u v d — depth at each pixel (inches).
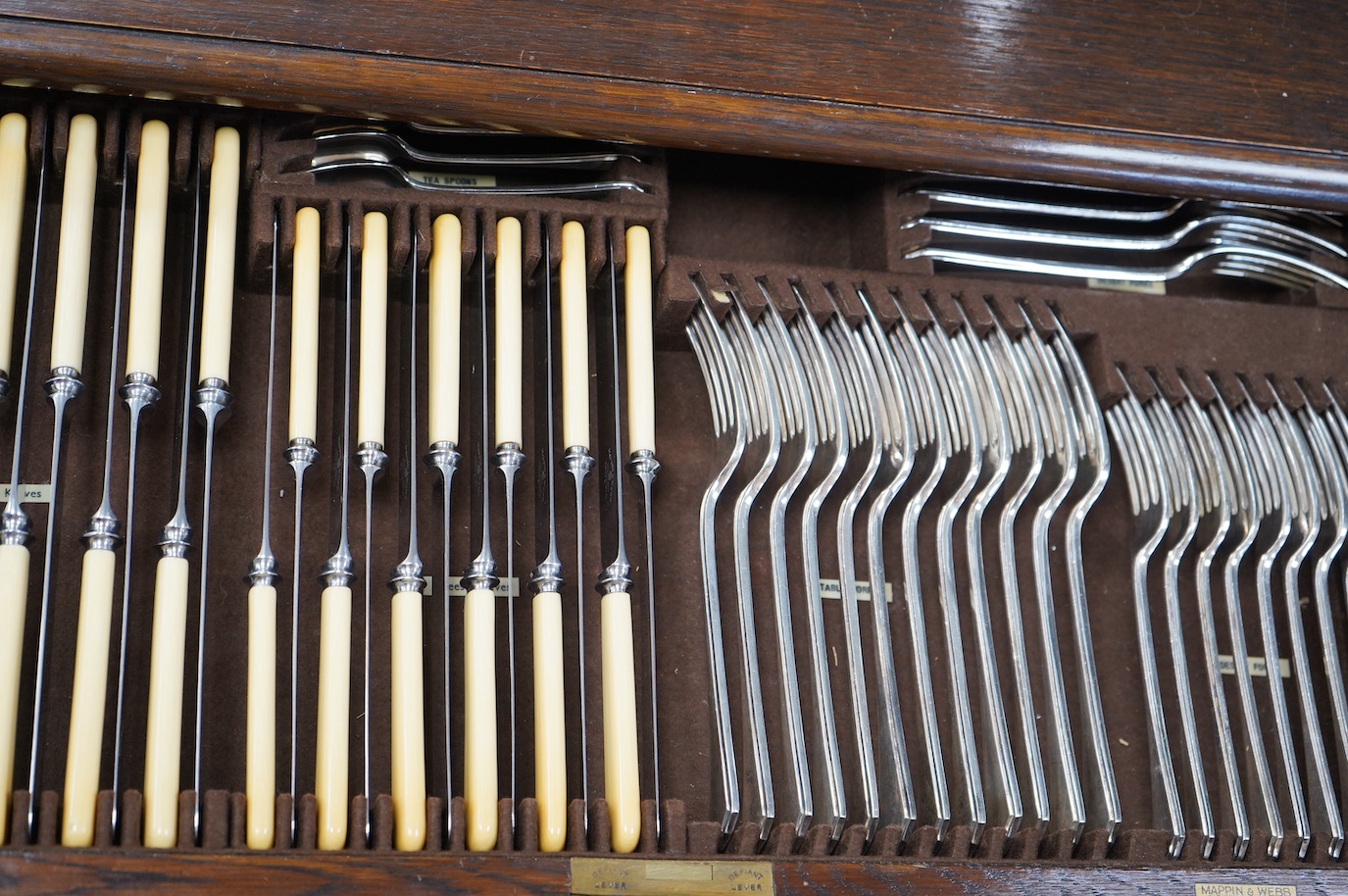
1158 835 32.7
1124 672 35.2
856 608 33.4
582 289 33.7
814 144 33.9
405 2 32.7
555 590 32.0
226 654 32.1
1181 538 35.2
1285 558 35.9
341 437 32.5
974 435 34.6
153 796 29.7
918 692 33.3
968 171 34.6
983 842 32.5
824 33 34.1
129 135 32.5
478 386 33.5
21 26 31.3
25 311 32.8
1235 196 35.6
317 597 32.7
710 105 33.4
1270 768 34.9
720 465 34.2
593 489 34.0
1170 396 36.0
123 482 32.4
